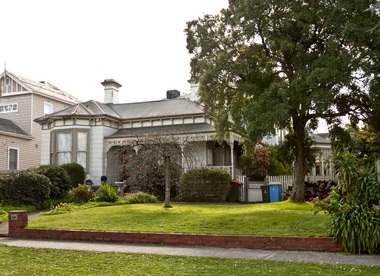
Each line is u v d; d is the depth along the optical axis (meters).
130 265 8.11
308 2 16.28
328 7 15.88
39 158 32.66
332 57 14.90
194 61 18.44
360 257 8.69
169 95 32.62
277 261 8.34
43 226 12.55
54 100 34.84
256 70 17.83
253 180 25.11
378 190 9.44
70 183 21.30
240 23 16.58
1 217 15.61
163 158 18.73
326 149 33.62
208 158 25.69
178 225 12.04
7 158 29.55
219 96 17.88
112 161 26.19
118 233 11.19
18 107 32.84
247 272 7.37
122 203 19.12
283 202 18.23
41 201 19.25
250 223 11.54
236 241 10.10
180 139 21.83
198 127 25.23
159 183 21.53
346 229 9.14
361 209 9.38
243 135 18.59
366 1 14.61
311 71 15.25
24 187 18.67
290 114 17.44
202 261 8.43
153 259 8.68
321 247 9.43
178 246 10.38
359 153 21.27
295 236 9.80
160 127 26.56
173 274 7.30
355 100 17.69
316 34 16.81
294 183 18.52
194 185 21.30
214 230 11.06
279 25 16.66
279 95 15.52
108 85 31.38
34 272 7.61
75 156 25.69
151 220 13.12
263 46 17.25
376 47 15.09
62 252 9.64
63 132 26.30
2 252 9.70
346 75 14.78
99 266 8.08
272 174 25.70
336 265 7.84
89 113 26.22
